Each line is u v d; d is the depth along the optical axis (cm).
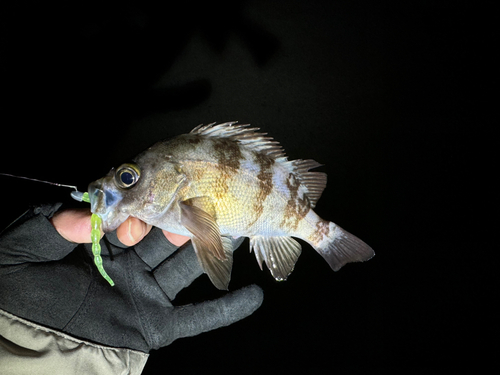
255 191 25
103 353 22
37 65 61
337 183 59
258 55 66
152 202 23
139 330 24
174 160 23
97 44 64
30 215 22
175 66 64
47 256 22
